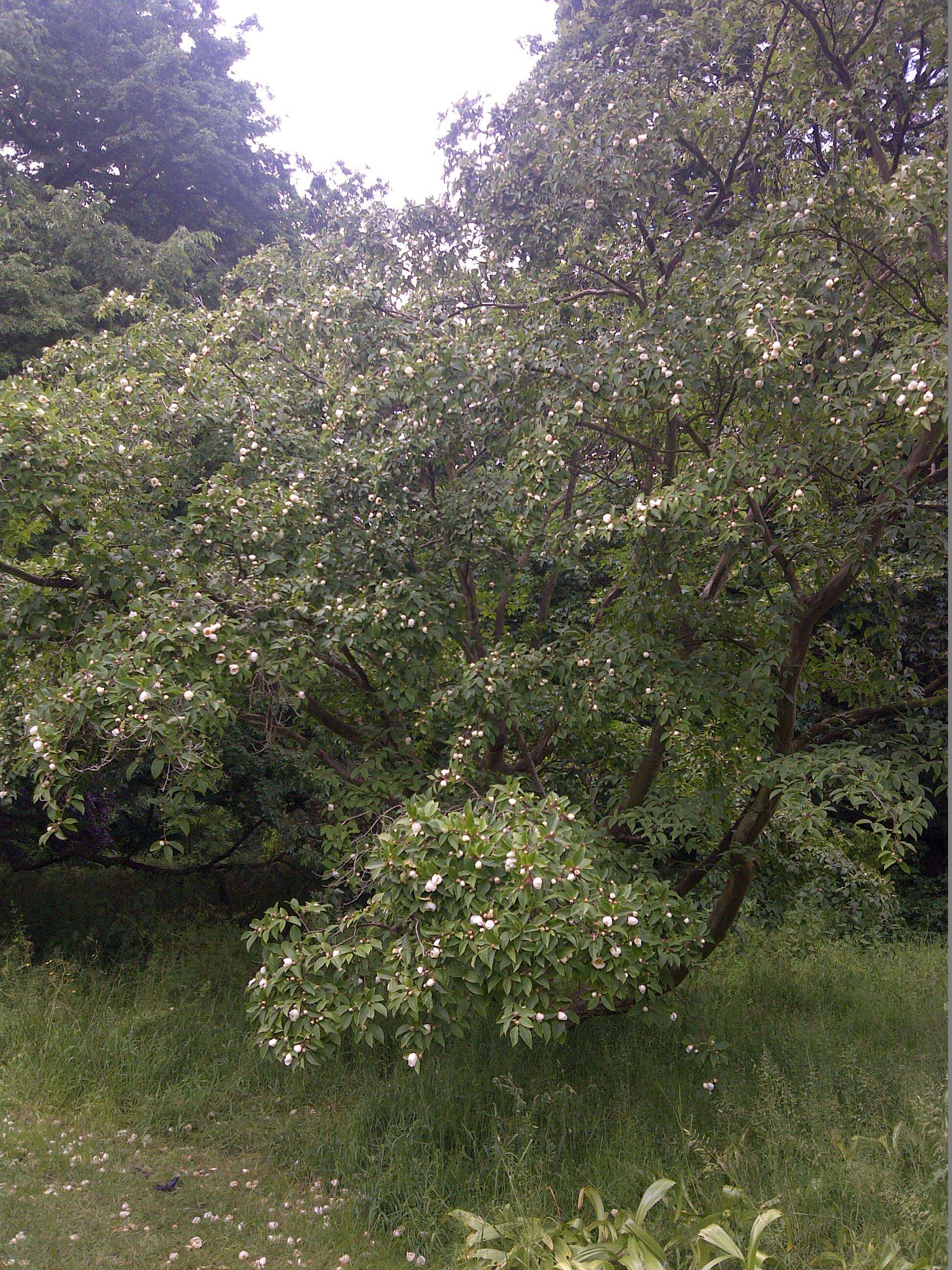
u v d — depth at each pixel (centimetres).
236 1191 407
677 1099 450
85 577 419
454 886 341
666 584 450
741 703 426
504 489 474
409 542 476
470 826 348
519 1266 328
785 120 500
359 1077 502
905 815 356
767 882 638
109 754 373
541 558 531
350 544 461
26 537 416
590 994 400
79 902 795
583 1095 451
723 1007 582
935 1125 382
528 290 510
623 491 532
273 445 488
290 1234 373
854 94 450
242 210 1123
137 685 358
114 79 1056
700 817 435
